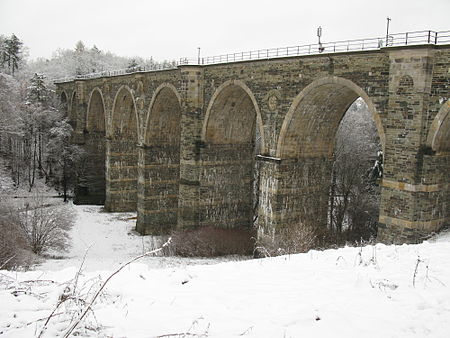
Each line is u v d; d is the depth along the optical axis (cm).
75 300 823
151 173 4781
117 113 5553
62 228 3781
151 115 4578
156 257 3466
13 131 5875
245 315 862
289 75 2898
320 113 3003
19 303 905
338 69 2586
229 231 3900
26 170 7206
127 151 5775
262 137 3181
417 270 1068
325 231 3397
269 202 3145
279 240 3003
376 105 2402
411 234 2238
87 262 3105
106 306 923
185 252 3644
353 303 901
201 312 881
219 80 3559
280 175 3053
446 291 922
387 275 1055
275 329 791
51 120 7025
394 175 2303
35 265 2684
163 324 820
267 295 970
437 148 2203
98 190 6738
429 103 2167
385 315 838
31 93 7100
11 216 3538
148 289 1038
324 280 1054
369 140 5822
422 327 780
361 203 5128
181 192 3984
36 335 747
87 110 6556
